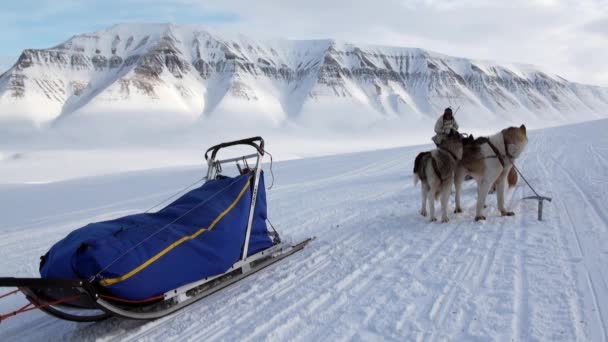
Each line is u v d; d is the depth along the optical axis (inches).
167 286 143.8
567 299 150.5
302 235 258.7
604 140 734.5
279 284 180.4
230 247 166.7
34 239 314.5
